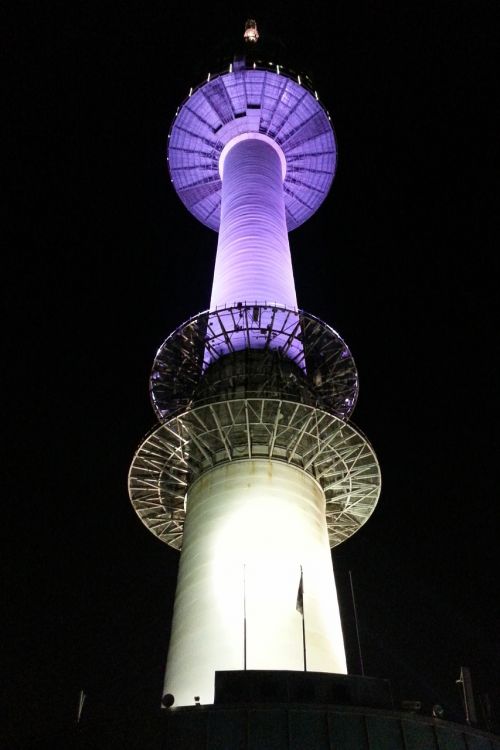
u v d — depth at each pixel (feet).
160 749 85.35
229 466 131.64
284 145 232.53
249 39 237.66
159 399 154.81
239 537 118.32
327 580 118.21
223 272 173.88
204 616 109.19
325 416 134.82
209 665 102.68
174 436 140.67
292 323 155.53
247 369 144.97
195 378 154.10
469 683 101.09
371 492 148.15
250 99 227.81
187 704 99.50
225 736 85.15
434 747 88.94
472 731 93.66
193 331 155.43
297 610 109.29
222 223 195.52
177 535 159.02
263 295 162.09
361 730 86.94
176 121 232.53
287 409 136.15
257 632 105.70
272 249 178.40
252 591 110.42
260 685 89.81
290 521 122.31
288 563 115.34
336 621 114.21
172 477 146.00
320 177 239.91
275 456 133.28
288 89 225.76
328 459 140.56
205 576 114.93
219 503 125.59
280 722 86.12
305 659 100.89
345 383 156.76
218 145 233.76
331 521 156.25
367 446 139.74
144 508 153.79
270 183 204.64
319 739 85.15
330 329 152.87
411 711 91.86
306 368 152.25
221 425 135.64
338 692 90.48
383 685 92.73
